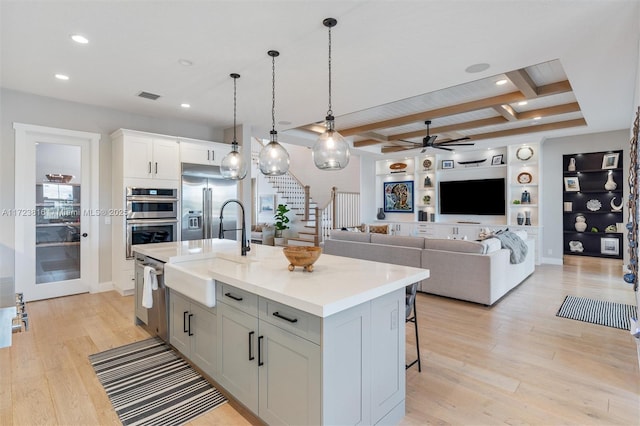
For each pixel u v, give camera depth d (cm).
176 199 501
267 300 183
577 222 700
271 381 183
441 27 260
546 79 412
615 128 608
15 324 115
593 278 561
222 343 221
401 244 495
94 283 474
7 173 407
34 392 230
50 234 443
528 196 720
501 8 234
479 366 265
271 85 385
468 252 428
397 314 204
